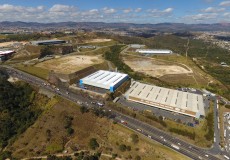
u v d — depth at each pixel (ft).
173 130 441.68
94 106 514.27
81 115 478.18
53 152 408.46
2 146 433.07
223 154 389.60
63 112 489.67
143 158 379.55
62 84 622.95
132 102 546.67
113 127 442.09
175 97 550.36
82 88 603.67
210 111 545.85
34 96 562.25
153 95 556.10
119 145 408.26
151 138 417.08
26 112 501.15
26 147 422.00
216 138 437.17
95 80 610.65
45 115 488.02
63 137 434.30
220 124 492.95
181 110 489.26
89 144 415.03
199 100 540.52
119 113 498.28
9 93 539.29
